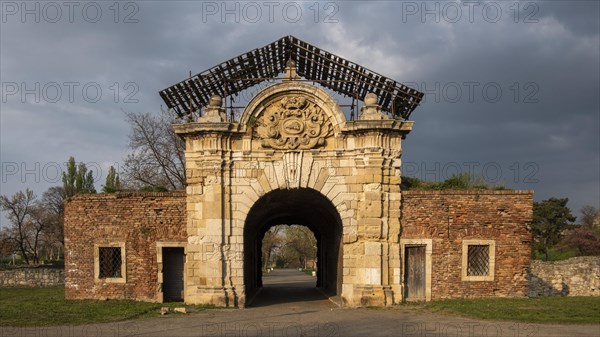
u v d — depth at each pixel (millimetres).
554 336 18156
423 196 28188
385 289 27328
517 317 21891
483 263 28375
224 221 28078
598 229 72875
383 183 27922
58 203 74750
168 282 29266
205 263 27859
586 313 22578
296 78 29391
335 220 33125
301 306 29250
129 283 28891
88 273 29188
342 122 28109
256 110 28453
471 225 28234
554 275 40219
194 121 31062
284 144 28344
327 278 39906
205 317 23906
